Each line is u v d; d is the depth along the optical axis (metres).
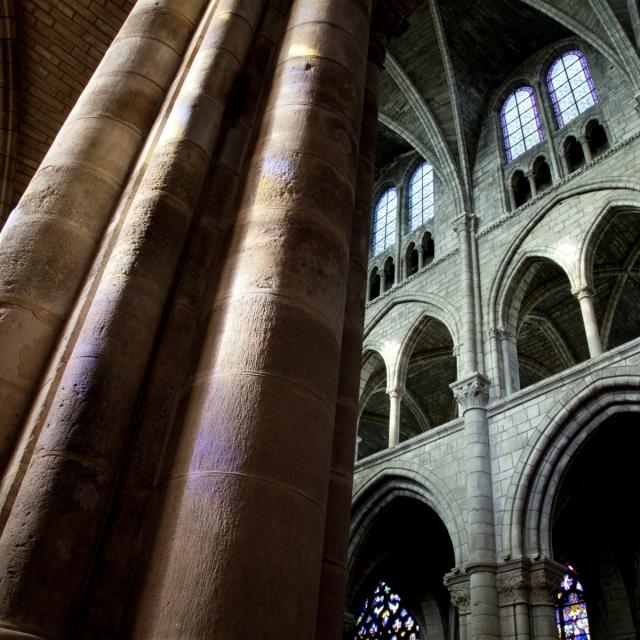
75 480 2.91
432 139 21.22
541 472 12.95
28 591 2.59
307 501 2.94
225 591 2.51
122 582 2.88
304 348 3.34
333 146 4.31
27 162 9.98
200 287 3.90
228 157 4.58
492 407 14.60
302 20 5.14
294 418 3.09
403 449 16.34
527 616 11.65
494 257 17.45
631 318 21.48
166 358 3.53
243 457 2.87
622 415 13.23
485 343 16.14
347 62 4.91
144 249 3.75
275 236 3.71
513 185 18.84
